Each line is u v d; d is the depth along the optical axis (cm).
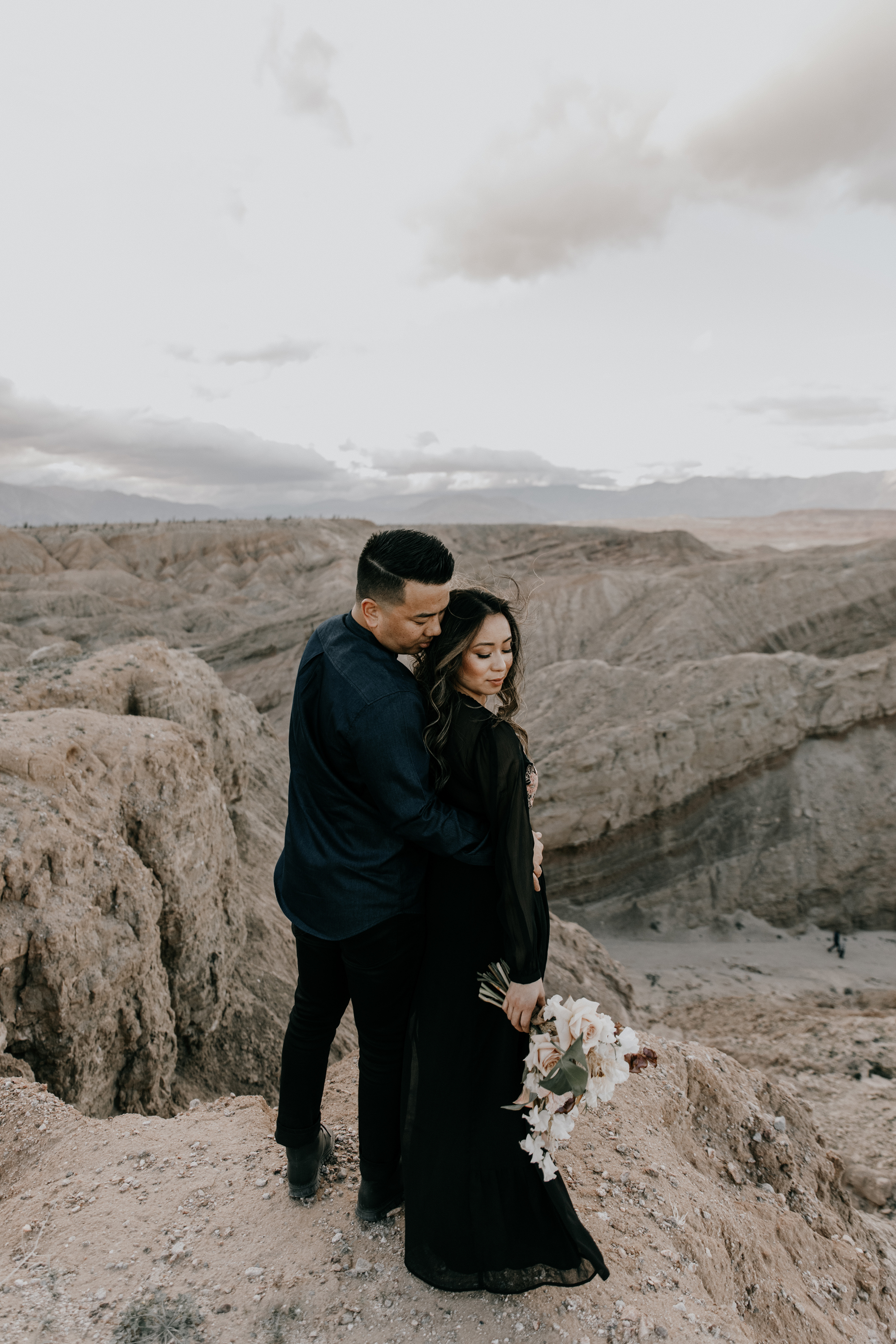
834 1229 383
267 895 1430
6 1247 246
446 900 209
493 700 216
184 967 867
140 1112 711
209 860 936
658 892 3409
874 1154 983
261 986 1088
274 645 6444
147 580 10712
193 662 1563
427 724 194
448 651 187
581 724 3688
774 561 6003
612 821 3409
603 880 3441
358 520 14888
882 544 5888
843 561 5756
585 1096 197
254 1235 242
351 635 199
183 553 11456
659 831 3447
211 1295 217
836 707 3572
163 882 831
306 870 205
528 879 194
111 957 653
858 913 3347
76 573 9425
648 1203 278
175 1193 268
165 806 847
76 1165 293
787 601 5509
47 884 618
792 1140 449
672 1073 413
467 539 11512
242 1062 961
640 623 5725
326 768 198
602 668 3969
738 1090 448
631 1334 209
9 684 1184
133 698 1286
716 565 6209
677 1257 250
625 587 6116
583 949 2222
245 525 13300
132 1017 680
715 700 3538
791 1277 309
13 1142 321
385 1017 220
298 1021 238
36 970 582
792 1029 1755
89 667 1285
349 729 187
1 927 572
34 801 680
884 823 3425
